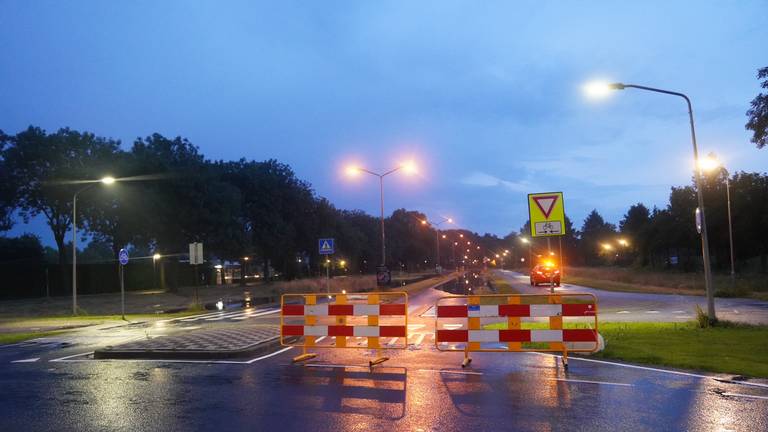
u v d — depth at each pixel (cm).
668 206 7844
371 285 4484
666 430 648
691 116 1642
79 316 2820
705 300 2839
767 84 1820
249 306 3209
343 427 672
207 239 5025
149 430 672
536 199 1241
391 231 10794
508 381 919
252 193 6009
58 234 4928
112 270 5288
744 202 5697
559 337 1087
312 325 1180
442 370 1020
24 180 4666
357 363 1103
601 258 12588
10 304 3909
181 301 3884
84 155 4931
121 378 995
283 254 6291
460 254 16338
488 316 1109
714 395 805
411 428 665
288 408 763
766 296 2934
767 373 953
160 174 4662
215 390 880
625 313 2202
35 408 787
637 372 978
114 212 4894
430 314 2220
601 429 654
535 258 12638
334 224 7081
